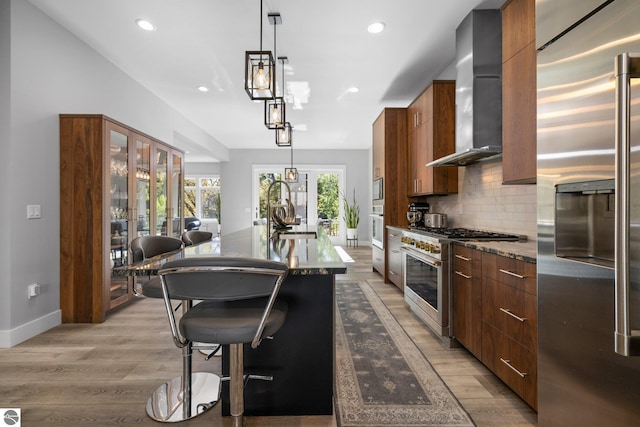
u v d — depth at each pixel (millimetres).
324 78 4184
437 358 2350
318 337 1712
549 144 1374
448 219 3973
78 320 3062
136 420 1676
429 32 3129
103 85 3623
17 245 2641
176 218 4961
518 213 2611
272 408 1709
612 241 1252
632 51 1000
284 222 3480
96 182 3080
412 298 3221
